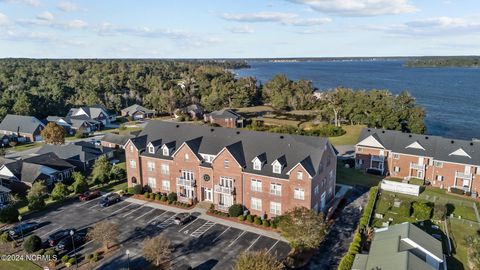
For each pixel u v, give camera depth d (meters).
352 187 66.00
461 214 54.88
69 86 176.25
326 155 55.34
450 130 122.12
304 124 125.00
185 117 139.75
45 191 61.81
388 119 105.81
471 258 41.78
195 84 199.00
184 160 59.00
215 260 42.53
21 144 106.44
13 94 142.12
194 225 51.62
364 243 44.59
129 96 168.75
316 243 41.72
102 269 41.03
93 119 129.50
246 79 188.12
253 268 33.91
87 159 79.19
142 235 48.81
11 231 48.69
